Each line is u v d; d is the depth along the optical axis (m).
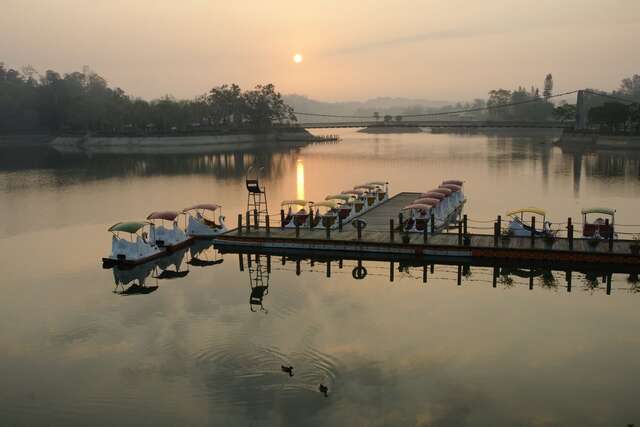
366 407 20.39
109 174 100.19
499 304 30.84
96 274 37.66
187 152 157.50
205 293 33.22
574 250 37.16
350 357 24.14
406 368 23.19
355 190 61.84
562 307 30.33
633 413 20.02
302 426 19.41
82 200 70.56
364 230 45.47
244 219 56.88
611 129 159.75
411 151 154.38
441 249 39.19
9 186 83.81
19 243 47.16
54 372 23.69
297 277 36.22
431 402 20.72
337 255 41.25
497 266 38.31
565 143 161.88
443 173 98.00
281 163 122.69
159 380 22.67
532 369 23.14
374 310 29.89
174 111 193.50
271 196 73.69
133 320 29.06
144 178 94.12
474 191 74.81
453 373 22.80
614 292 32.84
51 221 56.91
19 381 23.00
